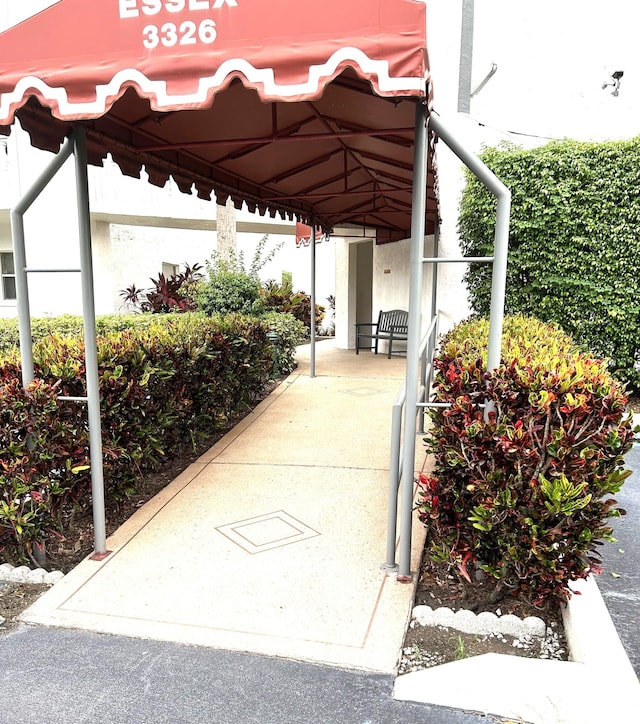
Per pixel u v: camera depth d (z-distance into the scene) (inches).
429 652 90.2
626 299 265.7
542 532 90.4
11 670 86.2
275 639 92.7
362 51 78.5
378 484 160.4
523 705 76.3
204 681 83.9
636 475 180.4
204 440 202.5
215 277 363.9
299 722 76.2
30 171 392.8
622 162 258.1
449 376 101.3
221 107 127.6
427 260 102.1
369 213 289.0
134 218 420.5
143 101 115.3
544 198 267.1
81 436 121.6
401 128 129.1
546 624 97.2
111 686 82.8
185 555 120.4
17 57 91.1
